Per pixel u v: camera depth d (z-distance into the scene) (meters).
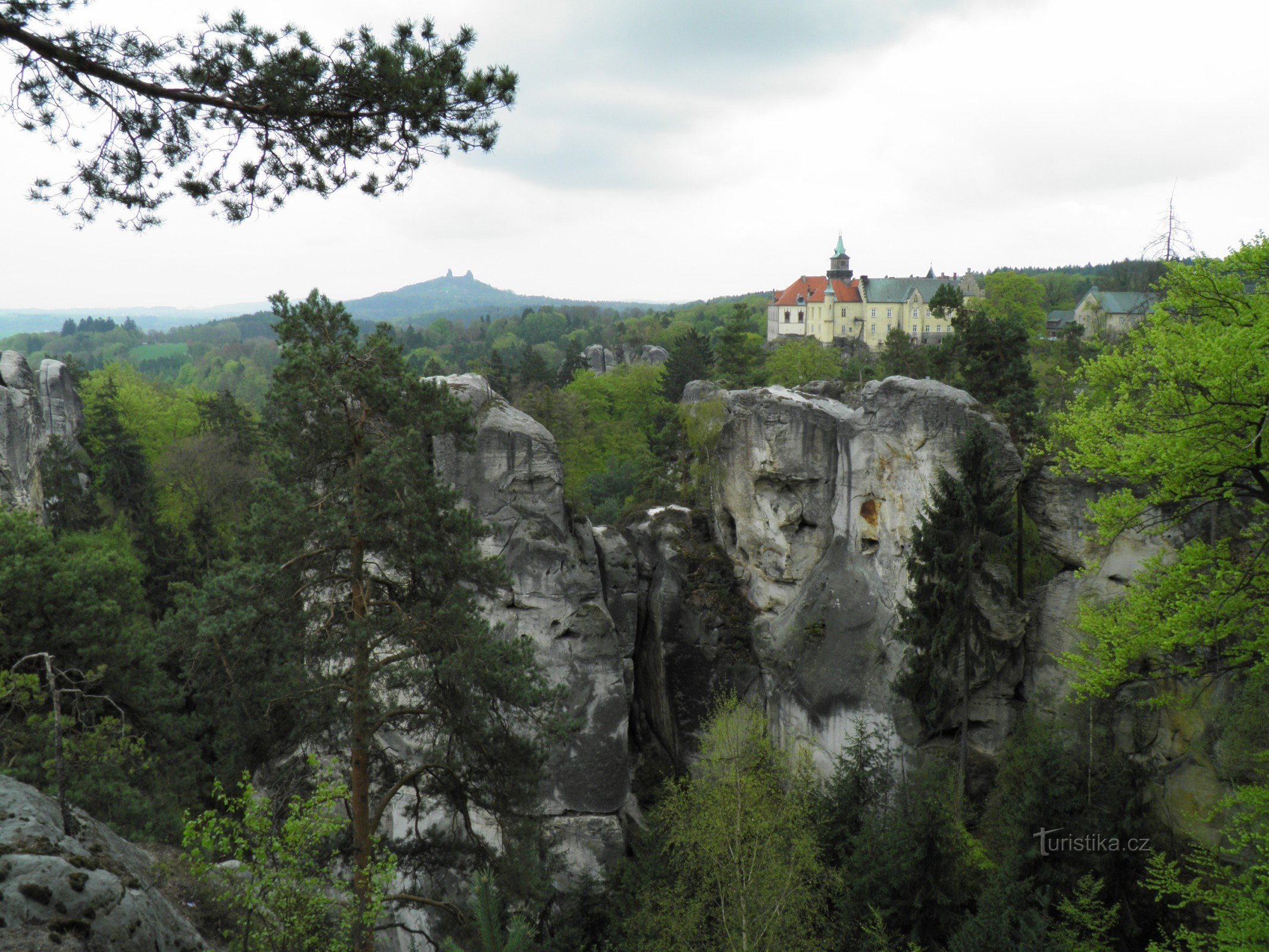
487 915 20.92
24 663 26.88
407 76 10.10
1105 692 21.12
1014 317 42.00
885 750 33.94
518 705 18.98
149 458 75.19
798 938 25.34
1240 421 17.56
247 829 12.50
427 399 18.95
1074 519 32.91
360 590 18.73
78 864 11.91
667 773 39.50
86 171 10.20
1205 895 20.31
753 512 39.41
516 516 35.81
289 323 18.61
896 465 35.81
